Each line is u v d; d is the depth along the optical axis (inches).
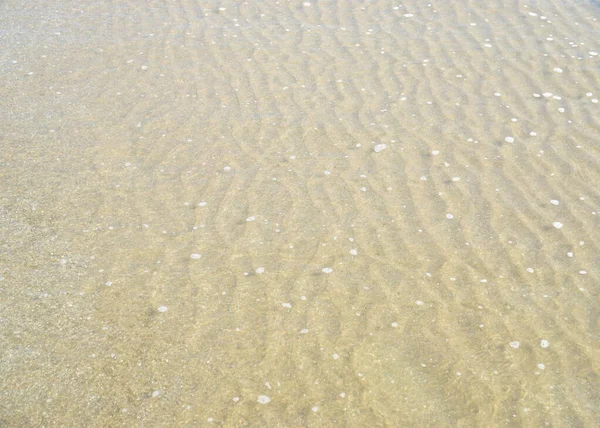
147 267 58.9
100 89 84.9
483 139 75.7
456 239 62.1
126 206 65.8
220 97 83.7
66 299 55.6
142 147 74.3
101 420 46.9
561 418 47.4
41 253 60.0
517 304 55.7
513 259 60.0
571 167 71.3
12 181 68.4
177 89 85.2
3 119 78.2
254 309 55.1
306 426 46.7
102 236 62.1
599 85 85.7
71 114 79.7
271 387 49.2
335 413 47.5
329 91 84.8
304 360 51.0
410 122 78.6
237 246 61.3
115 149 73.8
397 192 67.9
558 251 60.8
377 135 76.4
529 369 50.6
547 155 73.0
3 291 56.1
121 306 55.1
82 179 69.2
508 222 64.1
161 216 64.6
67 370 50.0
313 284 57.4
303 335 52.9
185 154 73.2
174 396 48.5
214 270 58.7
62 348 51.6
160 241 61.7
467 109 81.0
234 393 48.7
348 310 55.1
